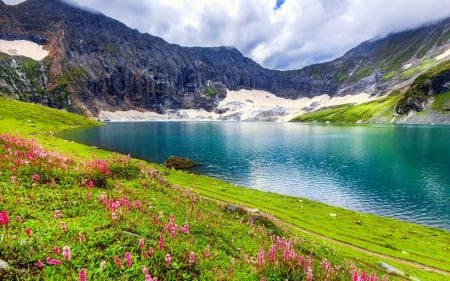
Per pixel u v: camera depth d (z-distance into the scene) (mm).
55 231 11523
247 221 27562
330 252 27234
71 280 8789
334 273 15312
